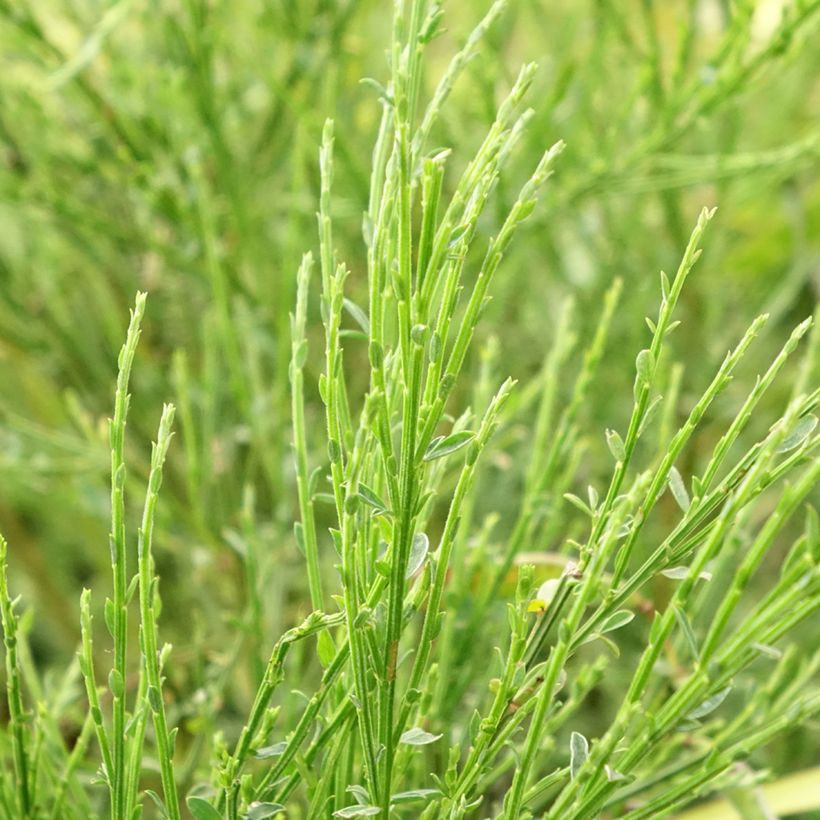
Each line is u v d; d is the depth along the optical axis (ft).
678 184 3.31
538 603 2.34
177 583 3.86
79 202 3.76
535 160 3.41
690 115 3.12
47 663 4.14
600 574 2.18
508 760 2.55
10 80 3.74
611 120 3.91
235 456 3.79
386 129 2.39
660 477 2.23
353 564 2.22
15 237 4.42
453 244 2.20
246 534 2.76
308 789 2.35
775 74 3.23
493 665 2.58
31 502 4.47
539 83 3.81
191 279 3.90
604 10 3.32
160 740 2.27
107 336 4.05
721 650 2.25
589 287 4.03
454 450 2.22
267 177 3.90
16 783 2.53
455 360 2.21
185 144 3.66
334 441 2.22
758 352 4.20
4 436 3.76
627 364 3.63
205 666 3.21
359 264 3.85
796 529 3.98
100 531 4.17
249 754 2.31
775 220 4.50
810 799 2.71
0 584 2.30
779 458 3.05
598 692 3.47
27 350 3.89
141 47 4.09
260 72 3.31
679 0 4.58
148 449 3.95
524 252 3.50
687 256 2.19
